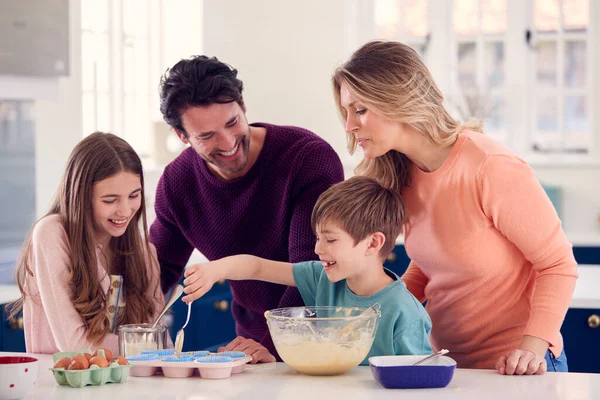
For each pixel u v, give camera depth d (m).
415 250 1.95
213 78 1.93
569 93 5.25
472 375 1.62
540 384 1.53
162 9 4.70
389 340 1.73
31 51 3.05
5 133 3.21
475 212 1.79
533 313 1.74
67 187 2.06
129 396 1.44
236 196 2.17
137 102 4.43
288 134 2.16
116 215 2.06
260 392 1.47
